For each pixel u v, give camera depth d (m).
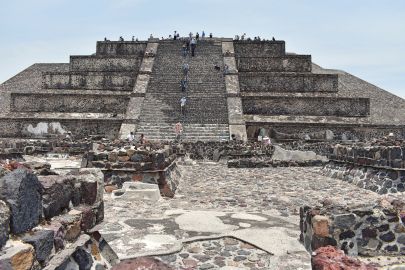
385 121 39.34
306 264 5.55
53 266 3.66
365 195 11.47
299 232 7.15
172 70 40.16
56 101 36.06
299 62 41.66
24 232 3.59
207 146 24.72
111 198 10.03
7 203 3.44
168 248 6.06
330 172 16.02
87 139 26.78
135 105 33.34
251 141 29.14
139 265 4.05
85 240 4.46
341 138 32.75
